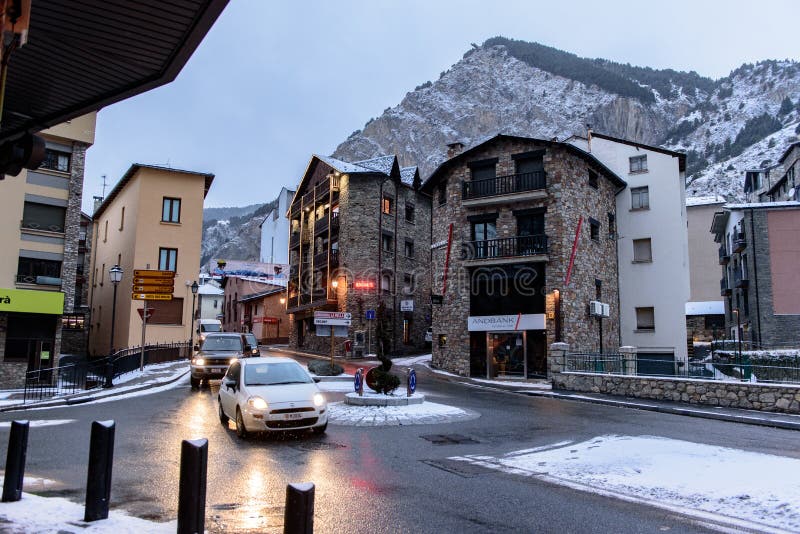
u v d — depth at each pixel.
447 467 8.46
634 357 20.64
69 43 4.50
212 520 5.75
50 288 25.12
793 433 12.41
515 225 28.67
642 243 32.62
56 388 20.44
